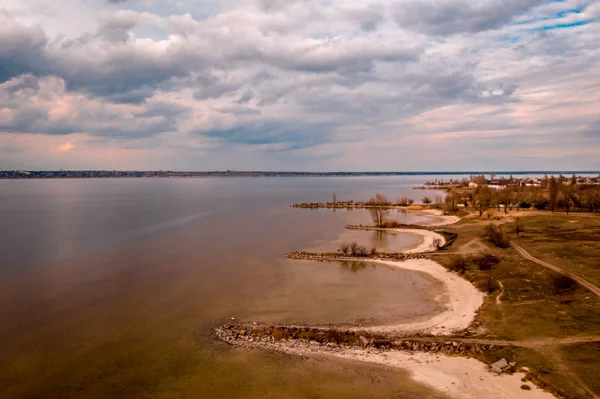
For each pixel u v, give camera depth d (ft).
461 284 205.46
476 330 147.23
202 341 141.08
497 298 178.60
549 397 105.70
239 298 184.85
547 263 222.28
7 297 184.34
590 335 134.51
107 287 199.41
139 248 294.66
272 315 164.76
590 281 186.91
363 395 109.91
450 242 305.53
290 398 108.78
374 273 228.43
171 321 157.99
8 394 110.01
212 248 295.69
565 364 118.52
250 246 303.89
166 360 128.06
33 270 230.48
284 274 225.97
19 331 148.36
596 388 106.01
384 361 127.34
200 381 116.57
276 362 126.93
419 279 216.13
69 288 197.77
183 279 213.87
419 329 150.00
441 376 118.32
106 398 108.58
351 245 287.69
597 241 273.95
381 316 163.94
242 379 117.50
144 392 111.24
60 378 117.80
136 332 148.05
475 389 111.34
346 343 138.82
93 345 137.80
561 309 157.99
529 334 139.13
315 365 125.29
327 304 177.58
